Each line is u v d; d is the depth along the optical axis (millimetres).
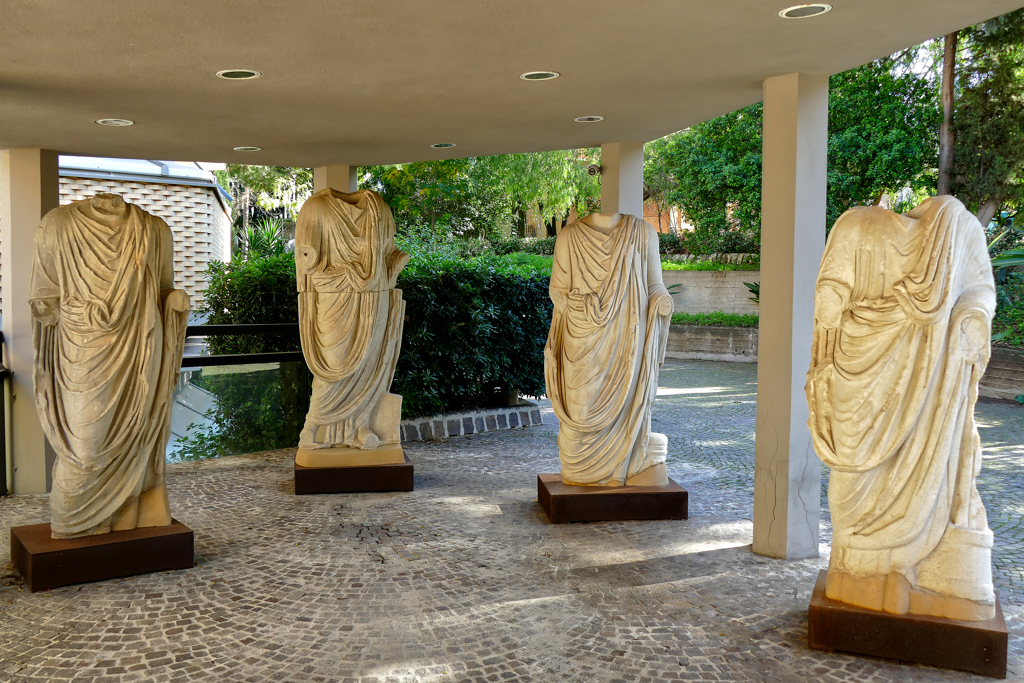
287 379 8836
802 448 5125
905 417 3623
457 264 9336
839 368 3748
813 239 5109
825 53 4586
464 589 4641
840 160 16141
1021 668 3619
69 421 4656
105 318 4645
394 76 4914
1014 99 12820
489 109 5992
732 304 18797
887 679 3539
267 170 22047
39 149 7070
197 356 8125
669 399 12188
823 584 4117
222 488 7000
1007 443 8758
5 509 6480
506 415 9836
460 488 7000
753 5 3709
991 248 12984
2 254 6988
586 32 4102
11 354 6930
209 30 3904
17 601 4418
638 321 5973
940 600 3654
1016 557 5164
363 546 5414
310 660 3752
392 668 3672
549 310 9969
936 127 14891
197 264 11789
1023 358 11617
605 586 4688
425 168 16391
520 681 3553
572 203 18516
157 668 3666
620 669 3662
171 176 11297
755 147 18688
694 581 4762
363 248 6785
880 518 3721
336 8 3623
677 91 5520
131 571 4809
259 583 4730
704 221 20016
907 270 3637
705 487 7012
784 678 3566
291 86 5098
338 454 6895
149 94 5180
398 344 7152
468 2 3580
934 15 3904
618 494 5973
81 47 4125
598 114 6281
